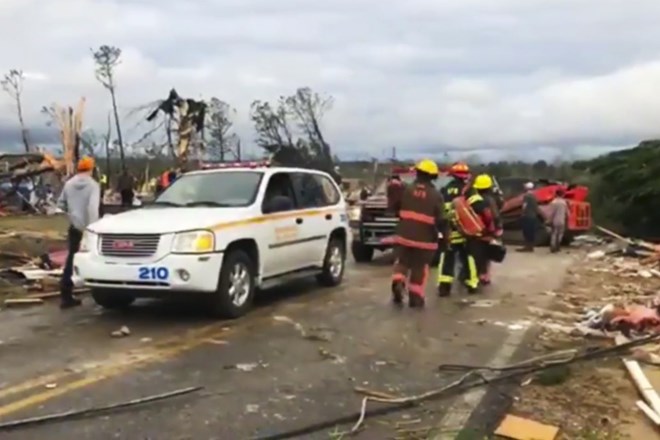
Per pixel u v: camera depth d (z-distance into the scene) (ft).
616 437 17.69
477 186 40.60
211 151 140.15
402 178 58.70
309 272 38.42
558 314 33.78
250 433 17.72
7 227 74.84
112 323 30.35
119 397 20.38
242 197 33.71
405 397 20.66
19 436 17.42
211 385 21.63
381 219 54.39
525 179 84.12
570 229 73.67
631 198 94.32
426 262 35.06
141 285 29.37
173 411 19.30
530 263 57.67
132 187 84.43
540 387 21.74
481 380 22.29
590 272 51.44
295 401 20.25
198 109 86.28
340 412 19.36
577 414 19.39
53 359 24.48
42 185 111.04
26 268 43.01
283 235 34.91
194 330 29.01
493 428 18.33
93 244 30.30
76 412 18.98
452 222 39.55
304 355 25.29
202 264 29.35
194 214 31.17
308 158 135.54
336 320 31.50
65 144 98.53
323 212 39.34
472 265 39.96
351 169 142.00
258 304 35.17
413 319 31.96
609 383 22.09
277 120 157.58
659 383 21.75
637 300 38.11
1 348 25.98
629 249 64.59
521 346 27.17
